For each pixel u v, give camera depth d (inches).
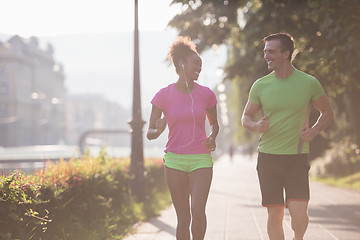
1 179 235.0
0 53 4645.7
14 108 4675.2
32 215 241.9
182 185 214.8
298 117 198.8
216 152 2883.9
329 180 954.1
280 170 199.5
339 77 605.6
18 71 4741.6
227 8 783.7
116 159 536.7
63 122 6299.2
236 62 852.0
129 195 459.8
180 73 215.0
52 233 278.2
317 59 535.5
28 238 241.4
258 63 792.3
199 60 216.2
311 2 507.8
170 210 502.3
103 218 353.7
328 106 205.6
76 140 7436.0
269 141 201.3
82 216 329.1
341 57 519.5
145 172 540.1
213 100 218.7
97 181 358.9
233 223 398.6
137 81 496.4
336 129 1090.1
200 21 823.1
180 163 211.3
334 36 502.3
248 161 2591.0
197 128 212.2
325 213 458.0
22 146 4817.9
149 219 431.8
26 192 248.5
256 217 436.5
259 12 712.4
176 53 216.4
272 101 198.8
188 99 213.6
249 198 625.0
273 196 200.2
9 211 231.5
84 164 372.5
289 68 200.7
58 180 301.3
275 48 198.4
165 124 206.5
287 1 669.9
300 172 197.8
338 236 329.4
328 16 498.9
